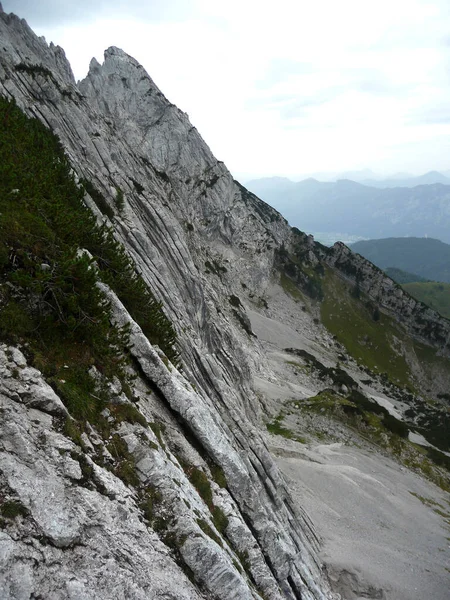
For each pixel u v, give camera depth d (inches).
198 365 1344.7
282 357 4185.5
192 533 584.4
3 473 438.6
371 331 6353.3
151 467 609.9
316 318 6230.3
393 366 6043.3
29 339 600.7
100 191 1943.9
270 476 1211.9
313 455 2144.4
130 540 507.5
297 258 6993.1
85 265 703.1
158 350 963.3
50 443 500.4
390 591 1327.5
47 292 649.6
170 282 1927.9
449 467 2598.4
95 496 503.5
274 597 748.0
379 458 2476.6
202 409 895.1
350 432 2674.7
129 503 545.3
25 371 543.2
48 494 457.1
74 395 589.6
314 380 3907.5
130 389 731.4
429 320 6550.2
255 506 878.4
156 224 2342.5
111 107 4763.8
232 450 917.8
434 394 5920.3
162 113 5152.6
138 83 4997.5
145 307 1050.7
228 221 5807.1
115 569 462.6
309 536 1363.2
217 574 584.7
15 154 1125.7
